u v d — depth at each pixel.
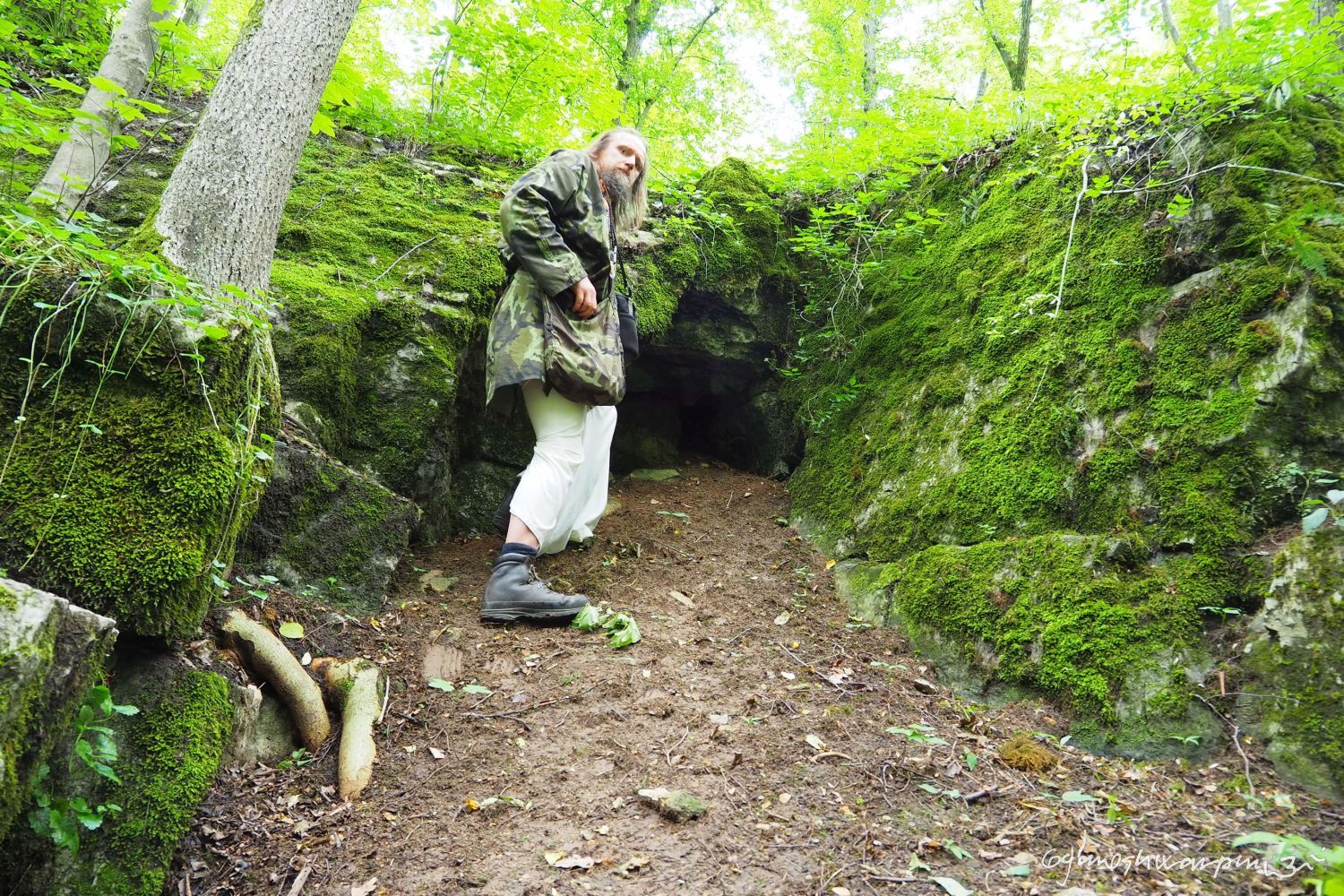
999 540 3.25
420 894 1.85
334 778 2.28
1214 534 2.77
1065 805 2.20
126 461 2.05
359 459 3.53
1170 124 3.57
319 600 2.94
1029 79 7.91
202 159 2.60
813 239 4.96
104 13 5.19
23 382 2.04
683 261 4.82
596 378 3.14
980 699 2.87
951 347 4.08
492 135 5.57
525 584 3.16
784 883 1.87
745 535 4.25
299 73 2.79
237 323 2.32
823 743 2.47
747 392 5.27
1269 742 2.34
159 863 1.84
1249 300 3.04
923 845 2.01
